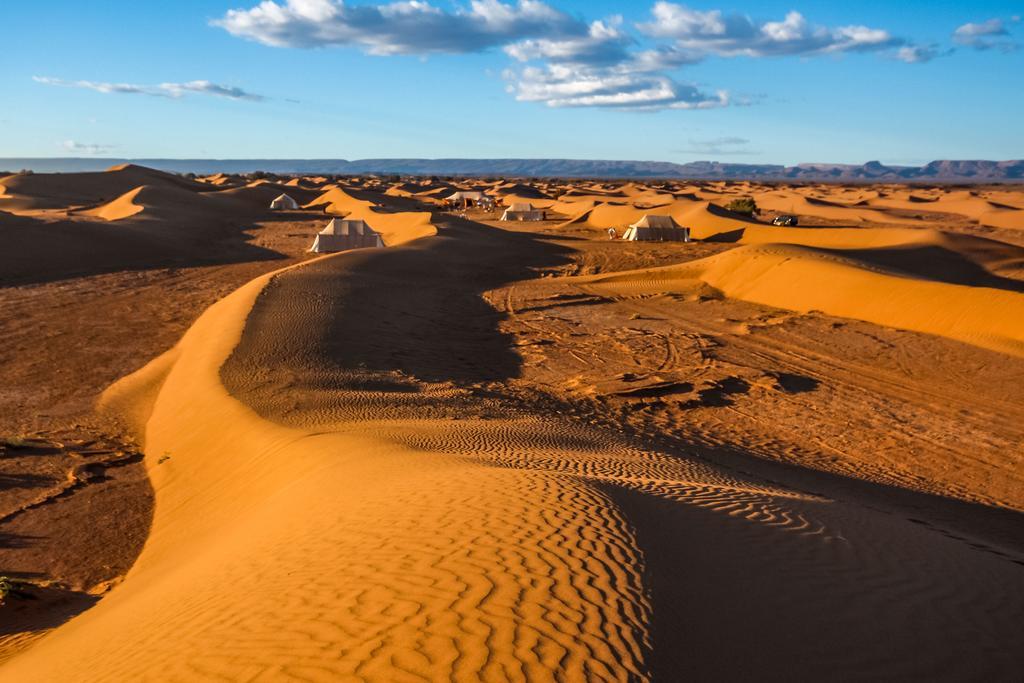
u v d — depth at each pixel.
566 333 31.80
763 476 15.24
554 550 6.98
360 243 60.03
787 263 41.72
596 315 36.00
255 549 9.15
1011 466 17.44
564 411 20.83
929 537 10.16
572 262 55.16
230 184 155.75
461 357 27.28
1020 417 21.22
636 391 23.03
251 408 18.39
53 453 17.50
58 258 48.78
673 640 5.55
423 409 19.41
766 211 111.31
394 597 6.15
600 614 5.71
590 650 5.16
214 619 6.73
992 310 30.38
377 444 14.36
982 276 48.75
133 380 24.14
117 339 29.80
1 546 12.76
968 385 24.30
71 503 14.72
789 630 6.23
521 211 96.44
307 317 29.17
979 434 19.81
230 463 15.43
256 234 72.69
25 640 9.27
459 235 62.09
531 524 7.74
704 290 42.91
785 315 35.75
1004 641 6.78
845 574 7.69
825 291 37.31
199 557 10.46
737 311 37.12
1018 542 12.38
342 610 6.05
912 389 24.00
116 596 10.40
